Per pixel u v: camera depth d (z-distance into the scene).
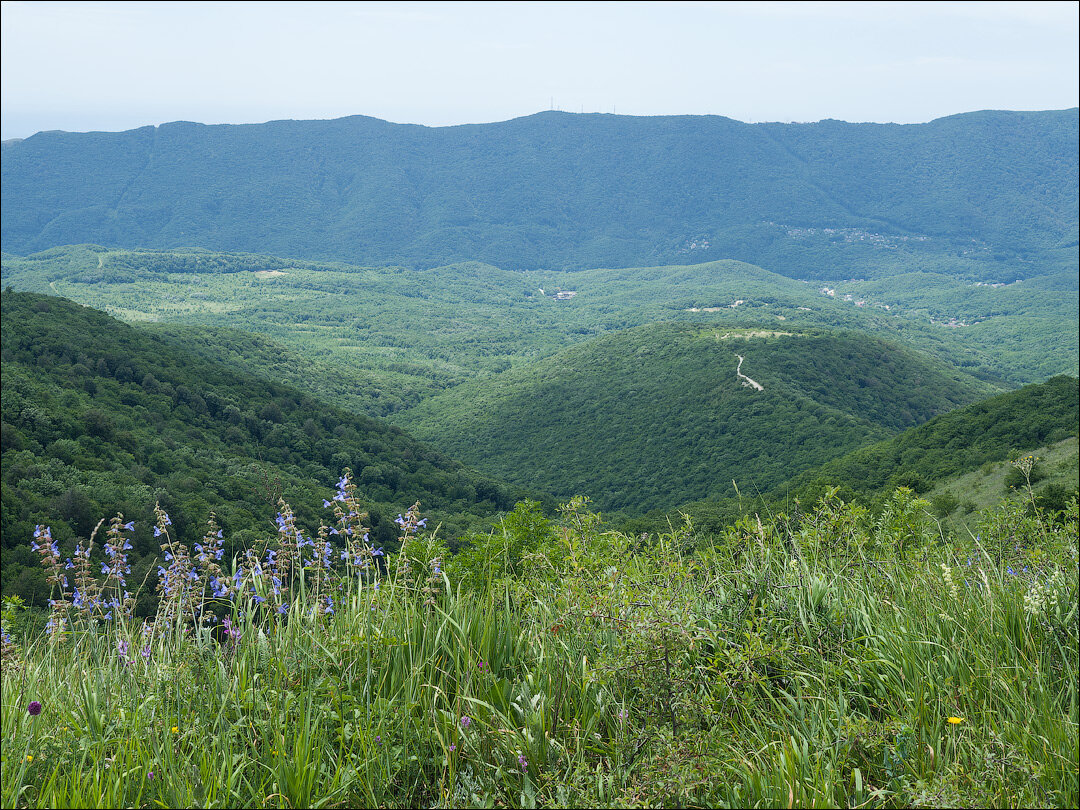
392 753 2.53
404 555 3.55
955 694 2.72
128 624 3.27
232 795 2.31
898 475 45.59
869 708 2.87
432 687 2.78
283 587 3.37
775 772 2.33
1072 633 2.99
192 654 2.99
